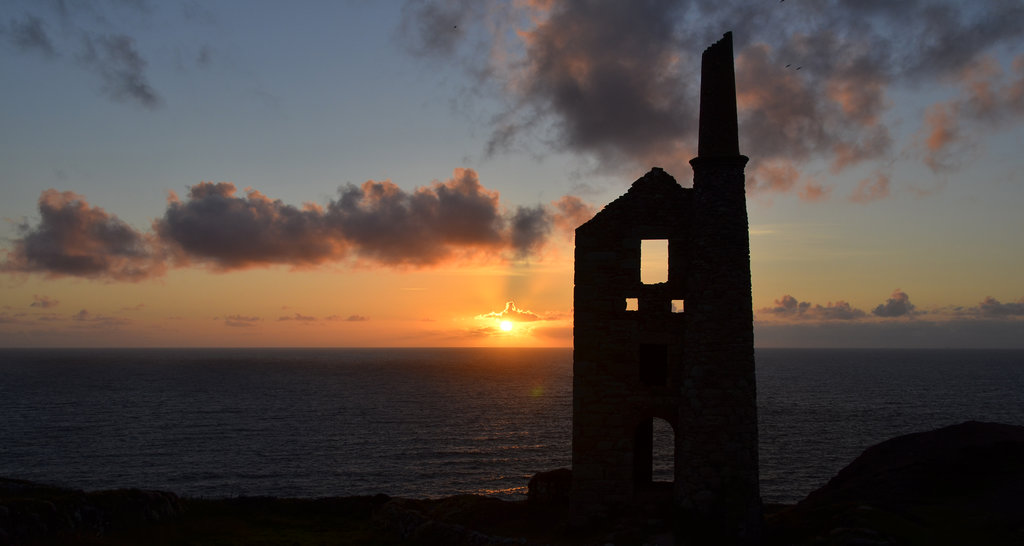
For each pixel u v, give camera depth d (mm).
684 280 27609
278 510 35969
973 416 119562
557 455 84875
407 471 75312
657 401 27266
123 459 83125
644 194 28156
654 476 69062
